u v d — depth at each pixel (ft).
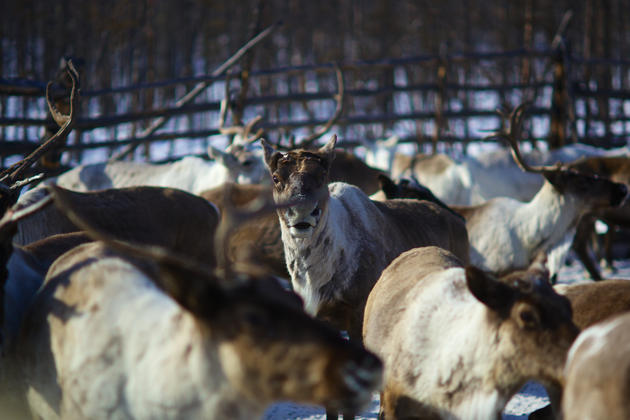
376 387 24.91
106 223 66.08
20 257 41.01
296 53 412.77
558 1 400.67
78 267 35.27
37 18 321.93
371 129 293.43
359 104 332.60
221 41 409.90
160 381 28.99
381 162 181.57
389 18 391.24
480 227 88.28
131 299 32.50
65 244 45.24
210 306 25.90
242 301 25.59
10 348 36.22
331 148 55.01
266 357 25.02
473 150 248.32
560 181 86.12
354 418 48.60
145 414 29.71
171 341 29.35
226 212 26.13
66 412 32.55
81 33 332.19
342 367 24.17
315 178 52.24
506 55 194.90
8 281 38.45
